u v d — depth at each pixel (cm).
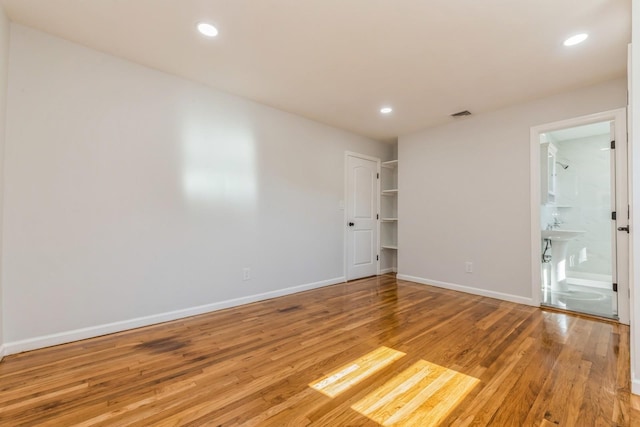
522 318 280
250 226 331
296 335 239
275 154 354
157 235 264
